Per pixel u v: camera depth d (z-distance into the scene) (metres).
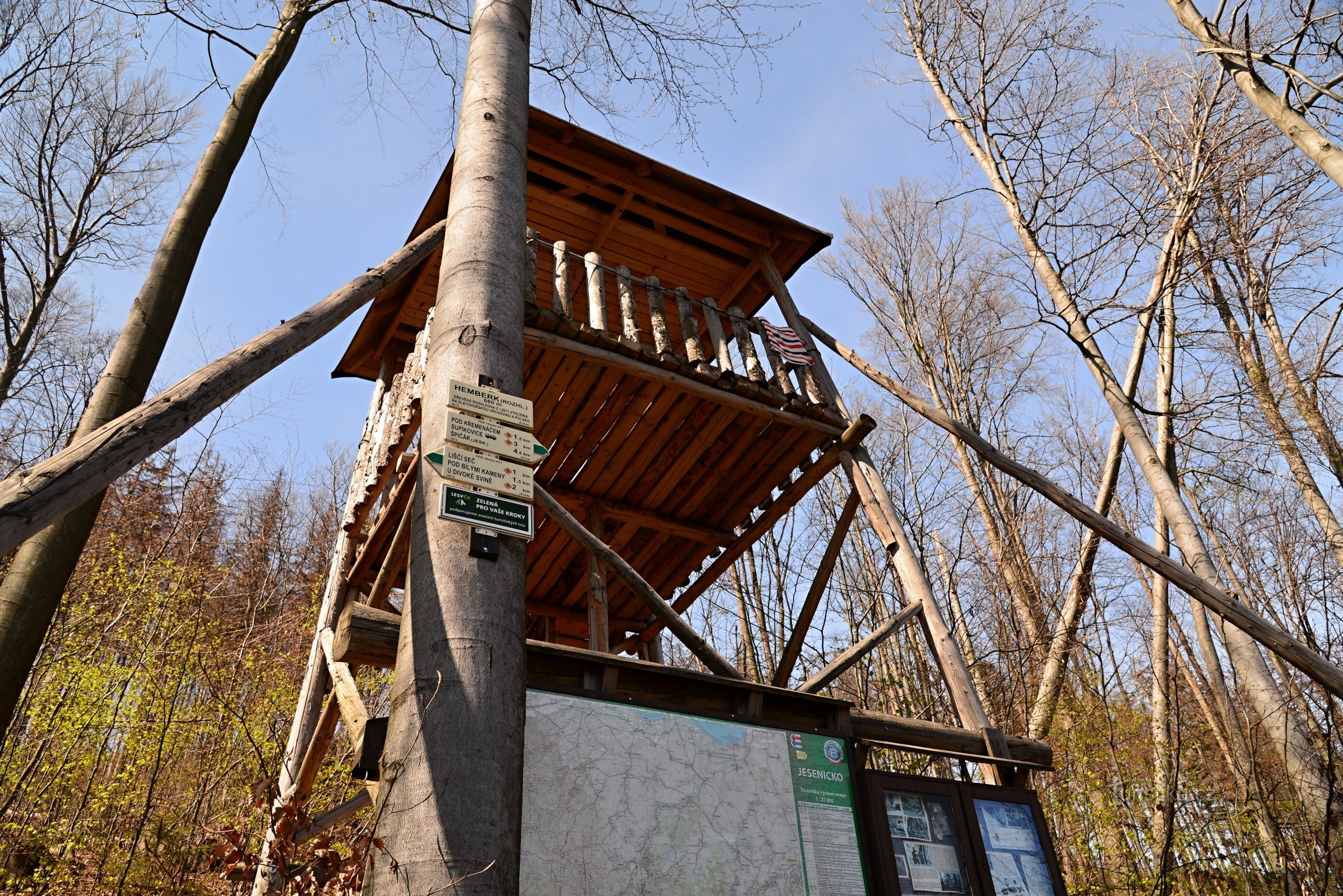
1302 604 9.07
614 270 5.82
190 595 10.80
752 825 3.72
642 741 3.70
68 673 8.69
